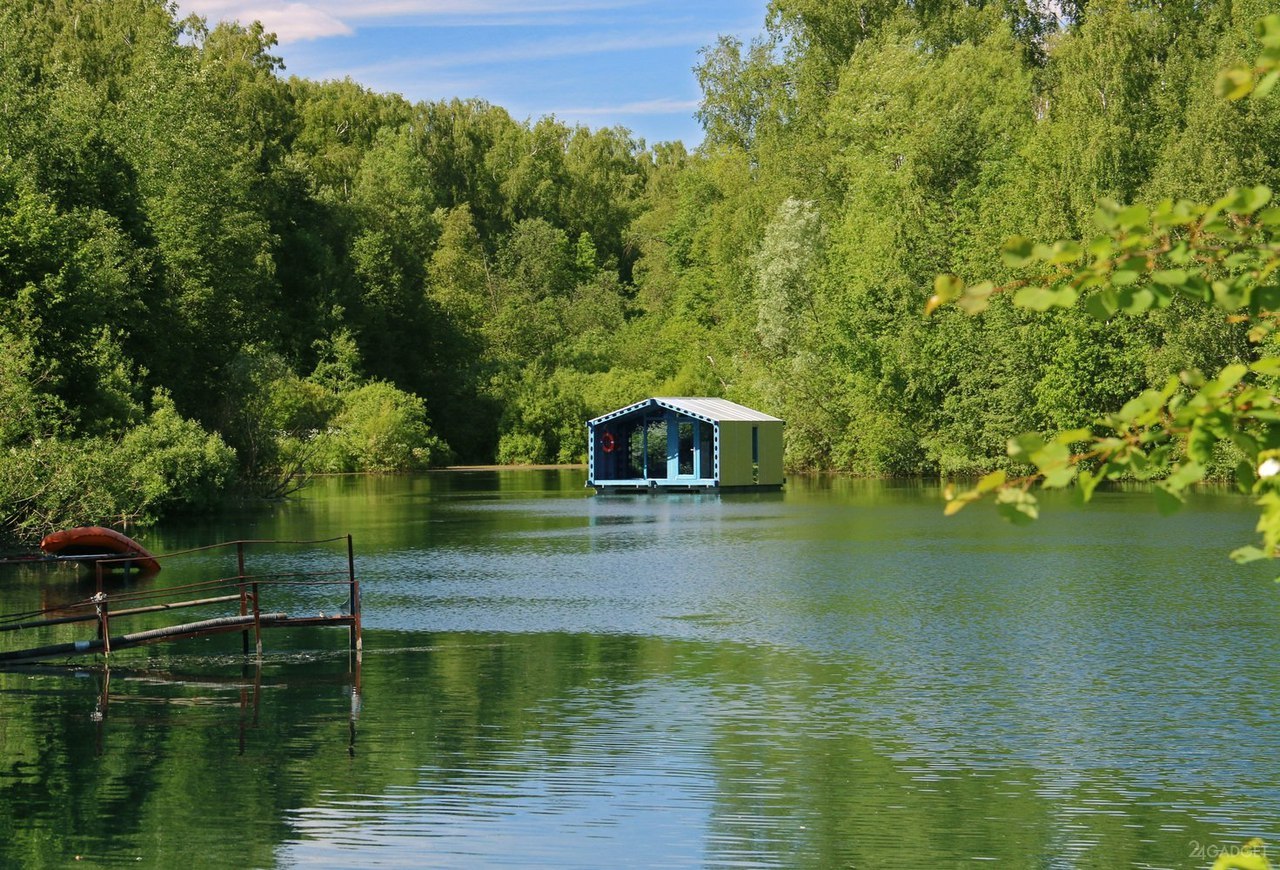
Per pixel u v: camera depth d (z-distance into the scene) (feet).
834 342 250.98
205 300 224.53
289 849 36.76
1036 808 40.50
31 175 179.01
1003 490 14.07
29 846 37.06
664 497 202.49
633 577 99.04
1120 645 68.03
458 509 175.32
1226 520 141.18
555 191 485.56
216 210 245.65
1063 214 200.85
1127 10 202.28
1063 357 204.95
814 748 47.80
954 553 113.70
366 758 46.70
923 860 35.99
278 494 209.67
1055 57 240.94
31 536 122.42
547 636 72.84
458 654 67.56
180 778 44.06
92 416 154.71
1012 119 242.17
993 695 56.49
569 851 36.60
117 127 230.48
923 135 239.71
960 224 231.50
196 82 257.14
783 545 122.72
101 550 99.76
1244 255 14.05
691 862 35.76
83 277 155.12
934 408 240.53
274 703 55.83
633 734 50.14
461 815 39.88
